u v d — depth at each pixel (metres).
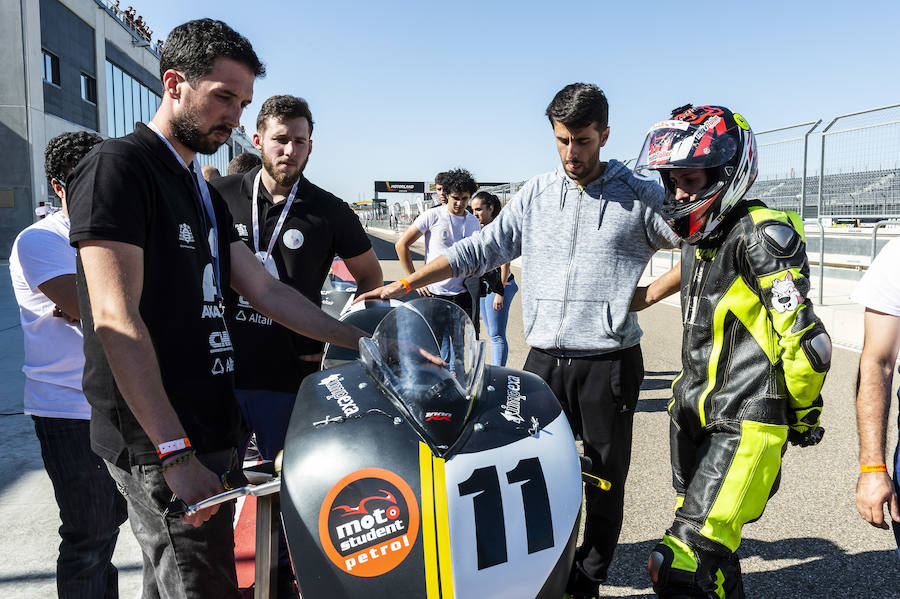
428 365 2.00
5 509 3.81
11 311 11.09
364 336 2.44
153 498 1.87
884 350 1.96
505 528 1.65
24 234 2.42
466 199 6.16
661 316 10.49
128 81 31.45
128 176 1.79
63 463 2.36
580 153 2.66
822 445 4.65
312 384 2.17
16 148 21.22
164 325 1.90
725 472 2.02
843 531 3.46
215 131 1.96
